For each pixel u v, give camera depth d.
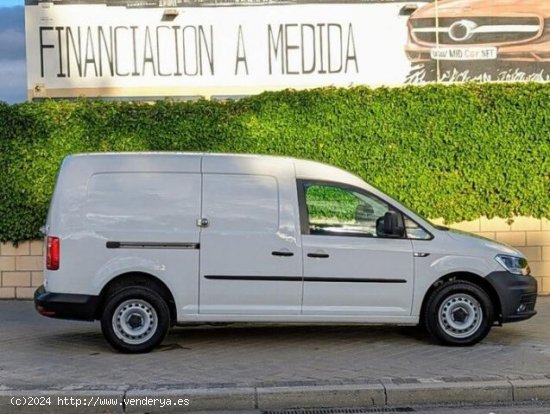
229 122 11.59
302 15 13.35
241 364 7.78
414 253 8.40
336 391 6.77
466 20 13.43
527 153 11.74
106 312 8.18
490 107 11.70
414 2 13.39
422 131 11.68
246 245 8.24
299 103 11.61
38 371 7.52
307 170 8.50
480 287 8.56
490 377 7.19
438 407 6.76
